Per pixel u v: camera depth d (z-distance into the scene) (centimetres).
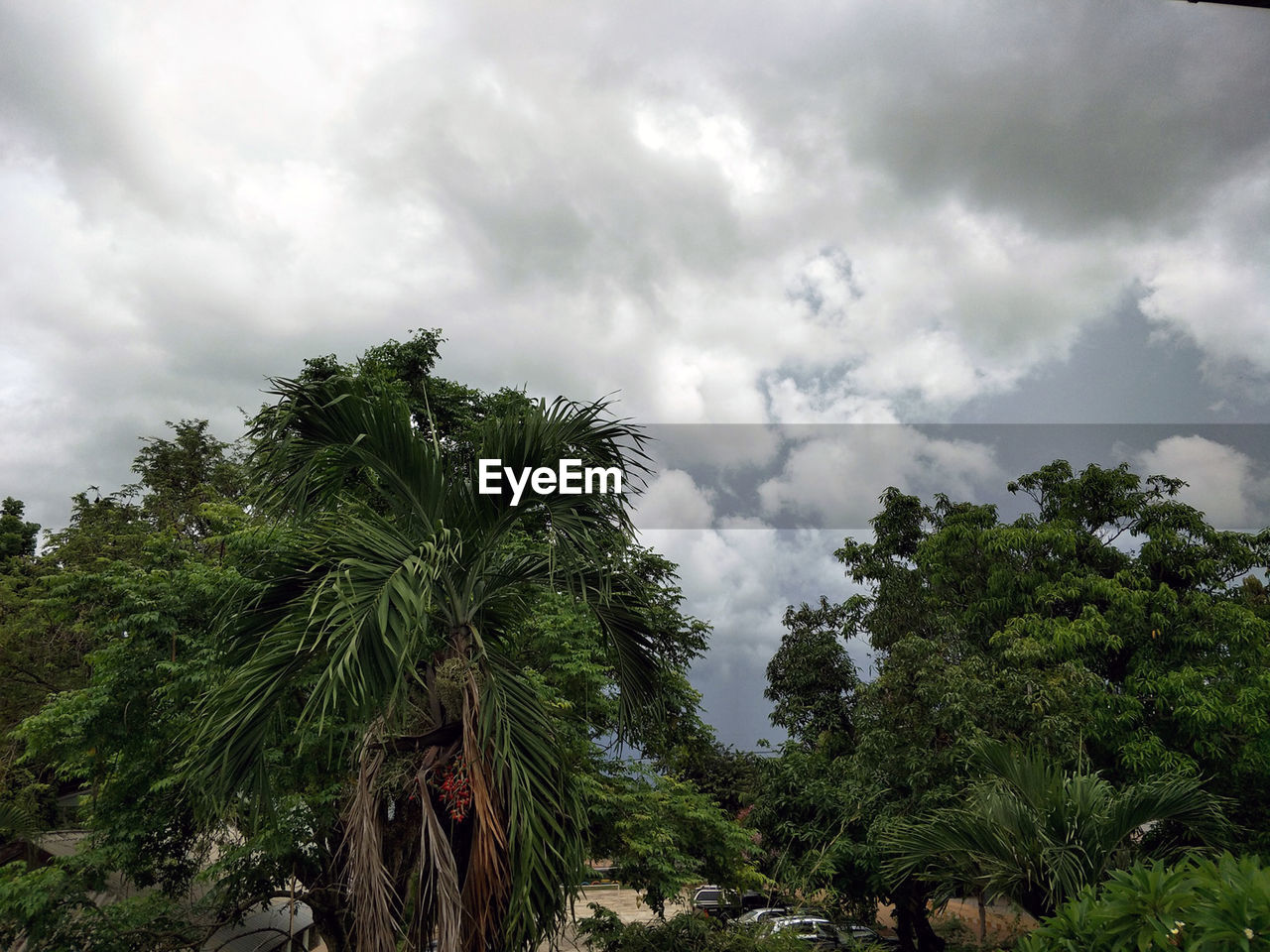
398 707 457
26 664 1717
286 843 859
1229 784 1218
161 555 1080
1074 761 1055
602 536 518
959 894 603
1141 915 257
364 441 495
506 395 1552
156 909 930
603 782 1089
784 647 1927
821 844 1323
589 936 891
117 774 980
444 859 411
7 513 2833
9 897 834
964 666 1239
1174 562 1502
